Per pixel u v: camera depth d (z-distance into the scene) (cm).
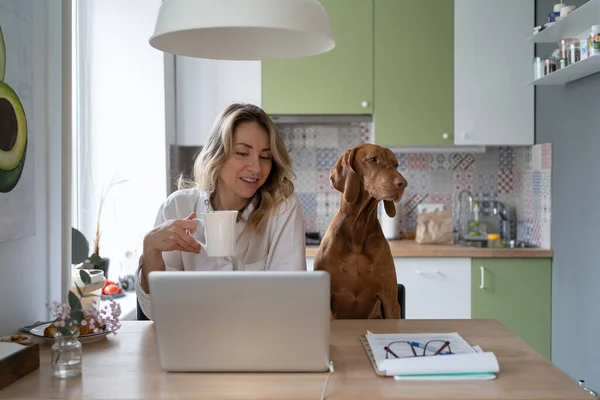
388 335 146
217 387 116
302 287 118
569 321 310
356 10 354
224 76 356
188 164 394
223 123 177
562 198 318
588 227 286
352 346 142
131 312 256
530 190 370
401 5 354
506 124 356
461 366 120
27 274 176
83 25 321
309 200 399
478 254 334
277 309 119
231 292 119
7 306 163
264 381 119
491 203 394
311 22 119
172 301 120
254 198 190
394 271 190
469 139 356
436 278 336
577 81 296
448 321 165
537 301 336
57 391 115
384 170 180
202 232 185
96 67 328
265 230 188
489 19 353
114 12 327
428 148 371
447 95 355
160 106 329
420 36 354
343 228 187
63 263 192
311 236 381
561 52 275
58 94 191
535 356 133
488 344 143
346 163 185
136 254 325
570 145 306
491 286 335
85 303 175
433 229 361
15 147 160
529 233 372
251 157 176
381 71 354
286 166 185
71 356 123
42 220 186
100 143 328
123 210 328
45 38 186
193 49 142
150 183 329
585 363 290
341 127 396
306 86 355
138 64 328
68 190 194
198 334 122
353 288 186
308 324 120
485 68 354
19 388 117
